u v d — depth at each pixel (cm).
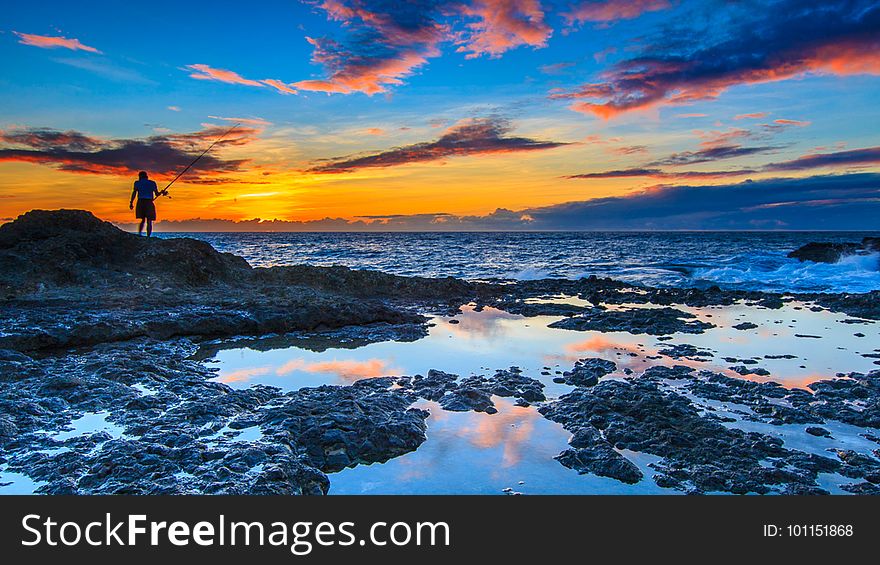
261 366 1008
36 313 1170
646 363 1036
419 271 3250
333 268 2014
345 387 845
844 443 664
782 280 2452
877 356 1080
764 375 952
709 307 1720
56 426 682
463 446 659
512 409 780
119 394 781
